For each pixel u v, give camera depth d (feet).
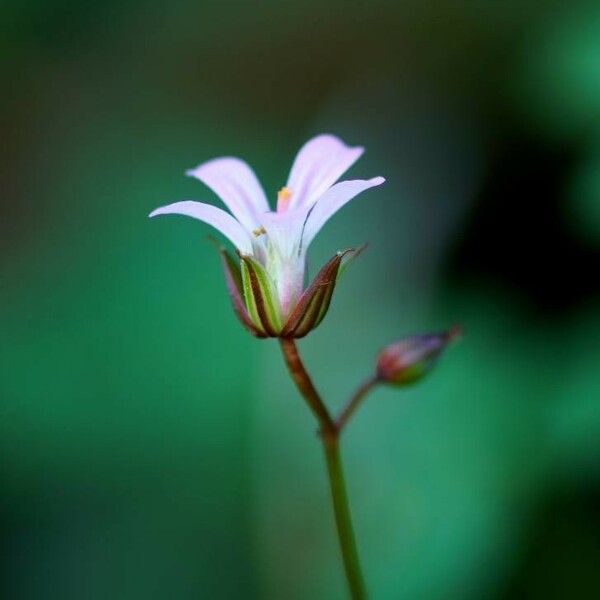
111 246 0.79
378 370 0.63
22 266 0.79
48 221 0.83
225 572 0.73
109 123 0.91
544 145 0.76
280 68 0.94
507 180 0.77
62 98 0.92
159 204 0.80
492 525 0.69
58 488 0.74
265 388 0.76
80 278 0.78
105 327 0.76
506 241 0.77
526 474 0.70
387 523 0.71
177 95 0.94
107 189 0.83
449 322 0.76
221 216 0.62
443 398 0.72
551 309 0.74
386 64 0.88
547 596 0.69
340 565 0.73
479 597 0.69
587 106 0.72
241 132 0.89
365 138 0.86
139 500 0.74
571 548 0.69
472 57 0.82
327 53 0.93
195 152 0.87
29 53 0.91
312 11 0.93
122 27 0.93
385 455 0.72
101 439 0.74
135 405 0.75
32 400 0.75
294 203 0.63
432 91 0.83
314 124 0.90
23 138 0.90
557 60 0.73
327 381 0.76
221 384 0.75
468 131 0.79
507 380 0.72
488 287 0.76
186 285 0.77
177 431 0.75
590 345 0.72
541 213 0.76
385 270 0.79
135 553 0.73
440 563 0.69
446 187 0.79
